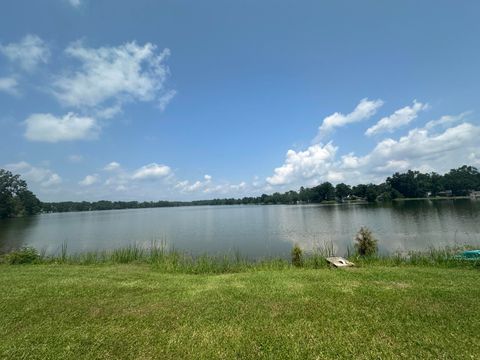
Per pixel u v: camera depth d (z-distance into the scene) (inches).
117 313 243.1
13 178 3368.6
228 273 443.5
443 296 264.7
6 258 565.9
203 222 2112.5
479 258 443.2
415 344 184.2
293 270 423.8
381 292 279.9
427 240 954.1
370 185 4906.5
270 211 3580.2
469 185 4840.1
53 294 294.0
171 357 177.6
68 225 2177.7
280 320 223.8
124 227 1861.5
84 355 180.7
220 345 189.5
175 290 308.3
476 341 184.9
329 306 247.9
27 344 193.5
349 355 175.0
